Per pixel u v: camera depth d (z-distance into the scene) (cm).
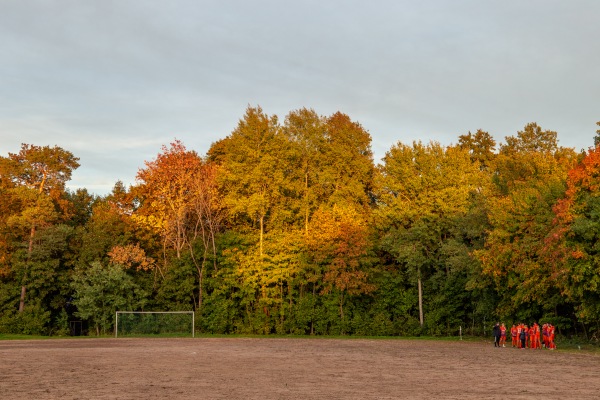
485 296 5219
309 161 6581
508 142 8381
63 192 6862
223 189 6519
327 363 2592
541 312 4938
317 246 5956
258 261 6081
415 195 6212
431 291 6200
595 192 3669
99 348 3622
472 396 1555
